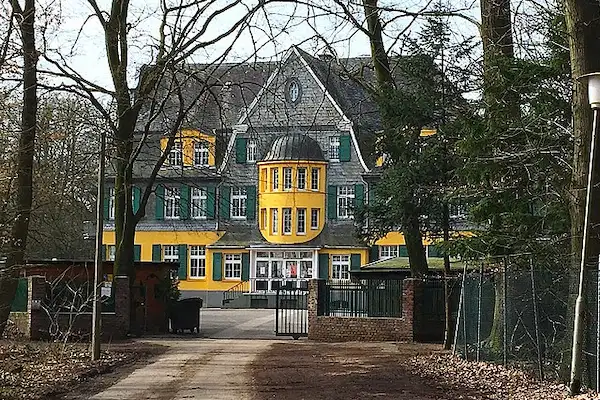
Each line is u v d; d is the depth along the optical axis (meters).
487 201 18.73
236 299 60.31
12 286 22.02
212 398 14.81
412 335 27.64
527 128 17.61
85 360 20.94
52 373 18.28
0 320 21.81
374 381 17.19
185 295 62.12
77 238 44.34
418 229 25.39
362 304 28.64
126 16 27.91
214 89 35.06
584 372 14.90
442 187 22.73
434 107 23.88
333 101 58.84
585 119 15.14
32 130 22.33
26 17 21.61
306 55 28.12
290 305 50.00
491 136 18.45
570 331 15.37
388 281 28.44
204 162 62.00
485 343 20.08
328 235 60.06
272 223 60.81
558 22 18.38
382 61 25.91
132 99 28.39
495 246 18.77
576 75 15.23
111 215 60.88
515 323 18.44
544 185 18.20
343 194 59.91
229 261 61.84
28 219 22.39
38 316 27.58
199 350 24.70
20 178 22.23
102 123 29.59
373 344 26.70
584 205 15.12
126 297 28.83
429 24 23.98
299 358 22.23
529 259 17.78
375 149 25.55
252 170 61.84
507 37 19.64
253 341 28.45
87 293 28.41
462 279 23.06
